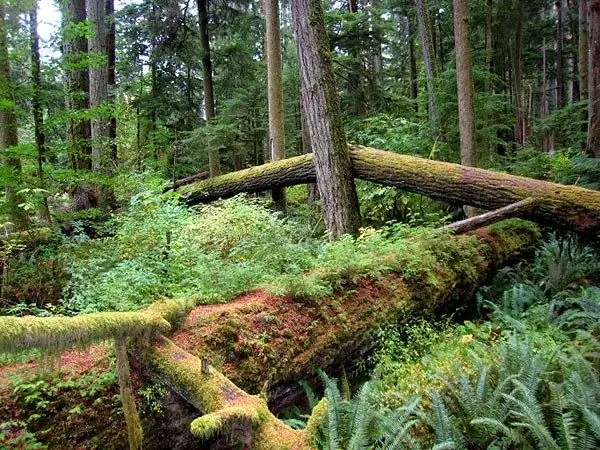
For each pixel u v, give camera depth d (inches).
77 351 125.0
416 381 150.0
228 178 402.6
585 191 251.4
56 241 279.1
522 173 446.6
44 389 105.4
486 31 611.8
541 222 262.8
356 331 169.9
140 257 212.2
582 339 170.2
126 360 108.3
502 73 799.7
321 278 180.9
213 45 597.9
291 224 323.9
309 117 301.3
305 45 295.6
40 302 223.3
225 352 133.0
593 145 369.1
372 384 141.8
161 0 527.2
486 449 120.9
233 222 253.8
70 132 332.8
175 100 578.2
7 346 86.7
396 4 710.5
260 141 600.1
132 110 562.9
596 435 111.2
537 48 974.4
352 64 542.6
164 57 558.3
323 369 157.6
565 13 906.7
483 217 259.4
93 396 108.7
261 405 105.7
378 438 113.9
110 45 626.8
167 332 131.9
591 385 133.2
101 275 199.0
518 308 218.2
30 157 275.4
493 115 483.2
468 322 202.5
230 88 604.1
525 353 142.5
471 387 132.3
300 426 137.4
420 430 129.5
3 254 253.0
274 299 161.9
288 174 365.7
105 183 319.6
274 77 421.7
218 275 173.6
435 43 747.4
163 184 348.5
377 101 546.6
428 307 206.5
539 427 112.5
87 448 103.2
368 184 360.2
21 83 273.0
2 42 259.3
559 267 241.3
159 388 115.3
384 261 209.8
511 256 279.6
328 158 294.2
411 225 339.3
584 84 625.3
